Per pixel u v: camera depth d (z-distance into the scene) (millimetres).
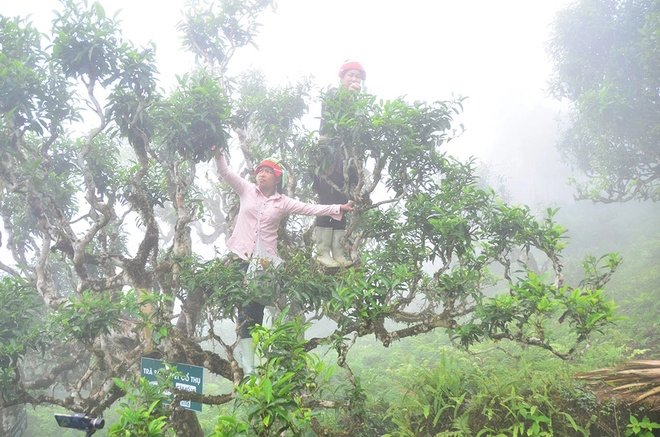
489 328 4926
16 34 6031
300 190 8461
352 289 4898
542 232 5387
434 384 6637
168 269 6391
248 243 5746
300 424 3480
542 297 4594
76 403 5949
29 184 6164
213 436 3254
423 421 6469
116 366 6047
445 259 5965
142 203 6410
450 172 6398
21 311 6074
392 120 5434
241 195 6020
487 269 6941
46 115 6098
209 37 8859
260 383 3379
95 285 6262
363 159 5816
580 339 4695
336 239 6270
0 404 6332
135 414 3488
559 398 6145
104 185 7789
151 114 5941
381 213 6512
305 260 5879
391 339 5492
